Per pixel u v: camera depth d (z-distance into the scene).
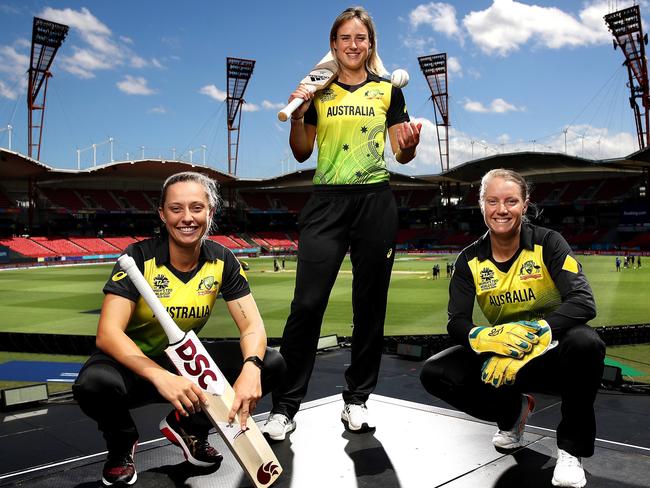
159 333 2.38
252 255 64.19
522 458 2.41
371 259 2.91
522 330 2.21
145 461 2.43
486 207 2.42
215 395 1.98
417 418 2.94
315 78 2.90
